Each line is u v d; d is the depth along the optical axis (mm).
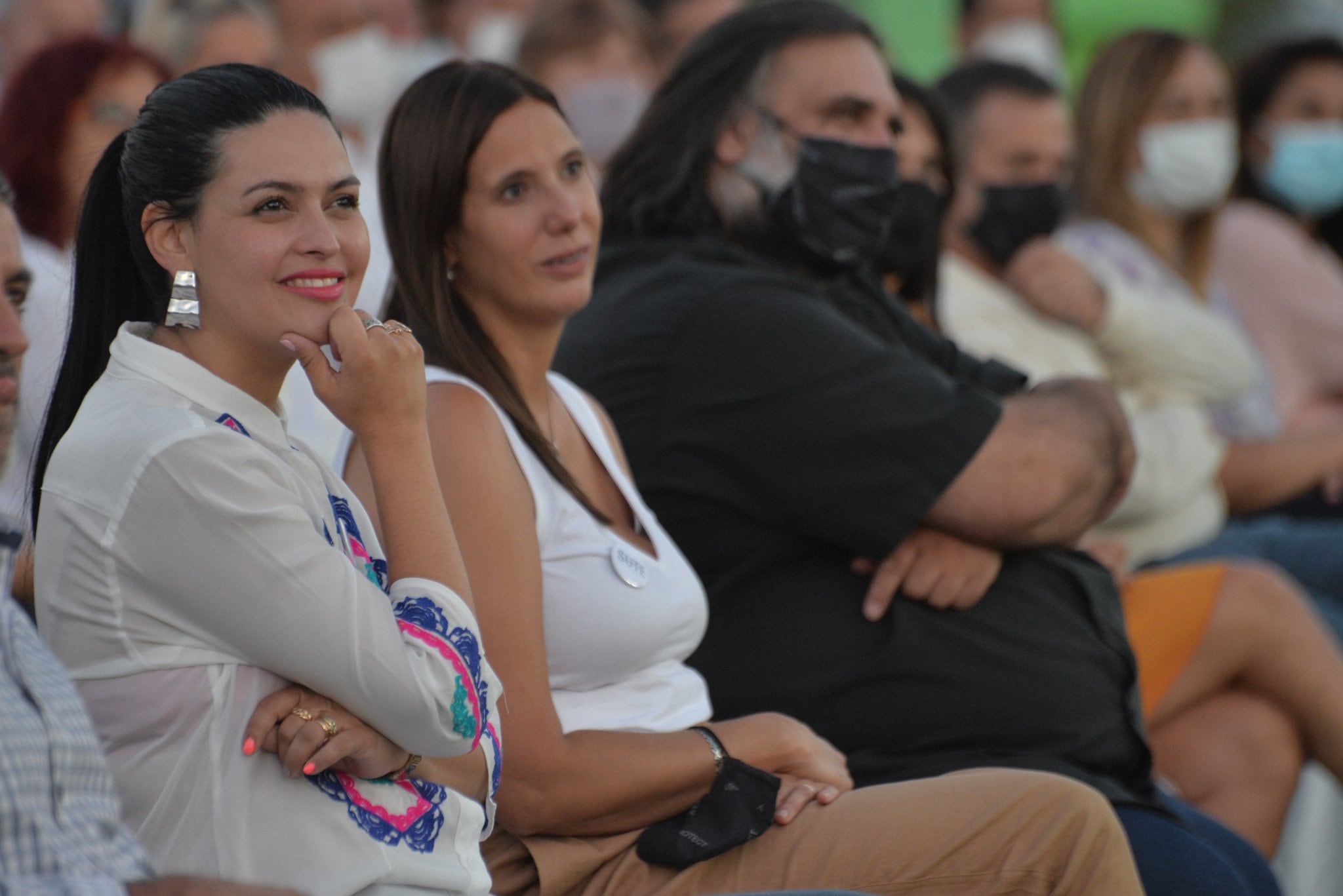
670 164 12805
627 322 11672
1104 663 11883
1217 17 35938
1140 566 17281
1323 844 15961
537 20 21641
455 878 7605
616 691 9703
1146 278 19547
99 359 7660
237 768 7094
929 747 11172
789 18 12859
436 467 9109
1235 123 24062
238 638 7102
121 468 7043
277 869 7082
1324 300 22469
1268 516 20094
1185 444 17516
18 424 10477
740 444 11258
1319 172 23656
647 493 11445
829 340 11375
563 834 9273
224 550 7004
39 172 13273
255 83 7355
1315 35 24562
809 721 11094
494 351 9828
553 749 8977
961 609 11438
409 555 7551
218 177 7188
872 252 13094
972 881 9133
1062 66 33000
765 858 9289
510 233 9820
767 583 11414
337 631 7070
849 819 9359
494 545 9023
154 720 7098
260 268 7215
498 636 8930
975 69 18125
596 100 20484
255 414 7461
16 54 19906
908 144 15023
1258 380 21500
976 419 11375
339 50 19797
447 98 9875
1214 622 14023
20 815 5805
